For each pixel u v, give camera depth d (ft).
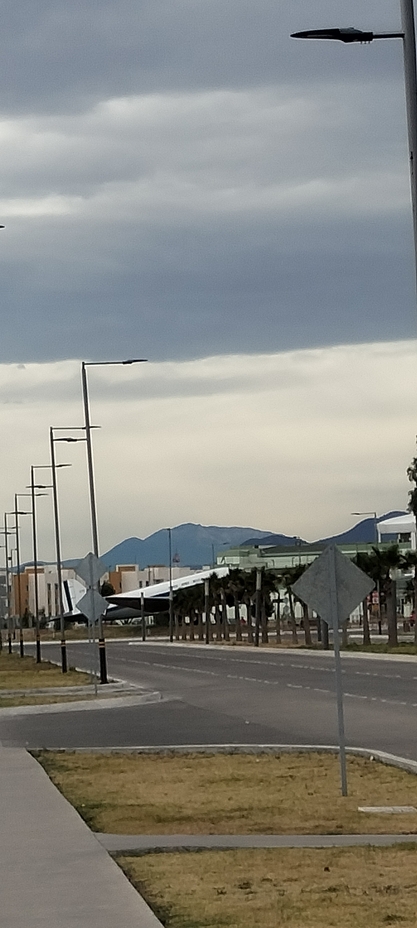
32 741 95.14
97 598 138.92
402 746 82.89
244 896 38.09
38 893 38.60
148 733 99.35
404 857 43.57
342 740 61.21
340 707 61.00
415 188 57.57
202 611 542.98
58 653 372.17
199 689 159.22
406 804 57.16
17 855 44.91
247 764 75.05
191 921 35.14
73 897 37.96
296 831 50.29
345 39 55.31
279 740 89.81
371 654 243.40
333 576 60.44
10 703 137.80
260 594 361.92
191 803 58.80
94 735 99.14
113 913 35.73
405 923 34.37
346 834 49.37
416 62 57.88
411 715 106.42
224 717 112.98
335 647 61.16
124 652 350.43
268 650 312.71
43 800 59.36
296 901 37.24
